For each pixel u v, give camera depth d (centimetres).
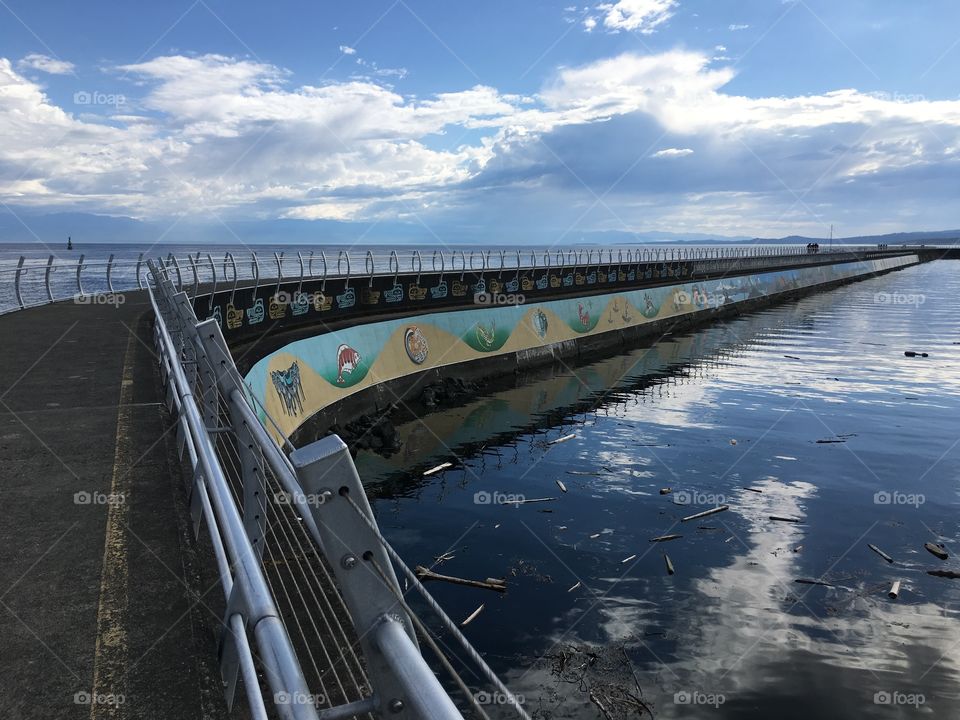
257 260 2445
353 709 192
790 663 1084
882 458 2269
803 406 3055
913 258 18075
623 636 1159
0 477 623
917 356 4450
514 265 4447
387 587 199
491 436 2528
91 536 501
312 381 2297
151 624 387
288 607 417
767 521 1705
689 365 4125
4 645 364
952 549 1553
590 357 4309
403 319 3095
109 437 750
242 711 318
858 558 1488
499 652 1109
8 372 1094
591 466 2169
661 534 1616
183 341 888
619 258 5844
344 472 197
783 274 8888
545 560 1466
